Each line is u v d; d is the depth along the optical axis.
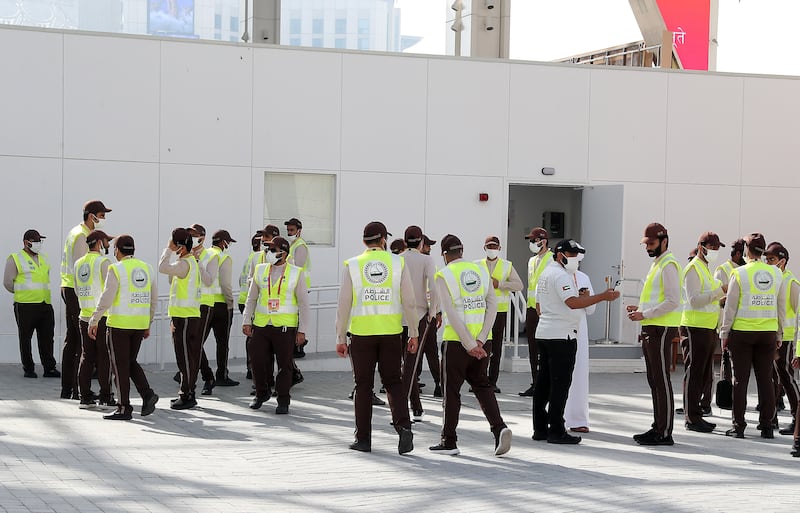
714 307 10.52
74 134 15.30
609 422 11.04
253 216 16.03
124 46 15.48
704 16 24.16
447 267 8.66
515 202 20.48
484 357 8.50
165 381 13.68
